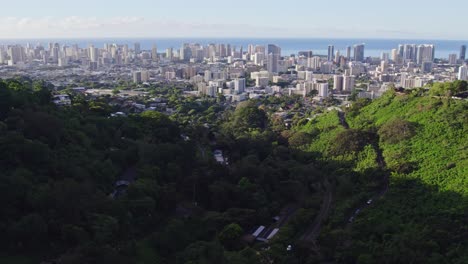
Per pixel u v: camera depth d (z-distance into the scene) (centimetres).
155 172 11844
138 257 8700
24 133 11000
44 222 8394
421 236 8888
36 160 10119
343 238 9388
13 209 8694
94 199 9381
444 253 8512
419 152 12544
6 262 8031
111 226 8688
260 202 11488
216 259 8531
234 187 11781
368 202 11394
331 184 13125
